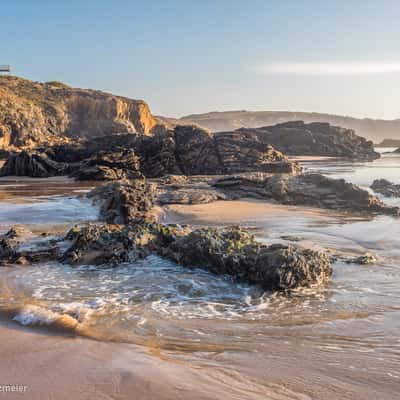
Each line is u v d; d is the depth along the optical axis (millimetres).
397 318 8352
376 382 5871
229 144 54781
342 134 105000
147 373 5875
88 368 6059
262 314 8688
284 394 5465
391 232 16844
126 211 20562
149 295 9906
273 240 15359
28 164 55781
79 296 9906
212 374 5957
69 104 149750
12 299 9719
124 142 63156
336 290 10109
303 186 26125
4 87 138875
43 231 17797
